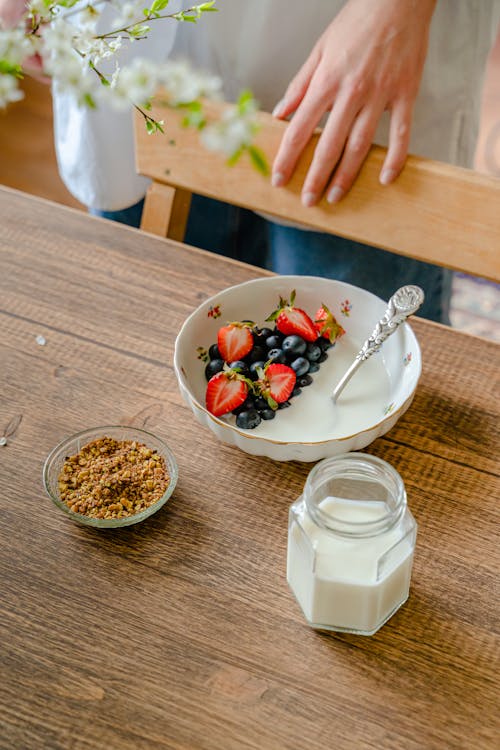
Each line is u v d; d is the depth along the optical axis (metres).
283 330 1.03
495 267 1.14
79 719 0.73
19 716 0.73
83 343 1.08
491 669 0.77
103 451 0.94
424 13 1.20
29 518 0.89
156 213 1.33
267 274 1.18
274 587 0.84
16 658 0.77
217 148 0.59
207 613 0.81
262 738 0.73
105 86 0.76
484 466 0.95
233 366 1.00
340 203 1.20
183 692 0.75
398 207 1.17
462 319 2.31
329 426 0.98
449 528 0.89
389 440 0.97
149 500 0.89
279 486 0.93
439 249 1.17
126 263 1.19
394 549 0.77
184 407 1.01
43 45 0.70
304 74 1.22
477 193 1.12
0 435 0.97
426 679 0.77
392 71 1.18
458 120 1.53
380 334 0.97
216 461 0.95
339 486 0.80
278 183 1.20
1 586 0.83
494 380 1.04
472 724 0.74
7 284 1.15
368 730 0.73
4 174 2.79
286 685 0.76
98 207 1.65
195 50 1.49
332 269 1.66
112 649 0.78
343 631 0.80
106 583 0.83
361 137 1.16
